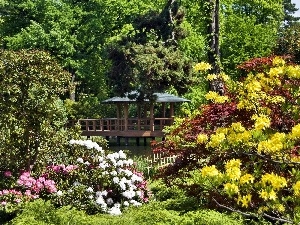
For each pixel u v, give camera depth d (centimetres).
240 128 650
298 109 657
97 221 909
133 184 1257
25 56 1241
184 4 3984
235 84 730
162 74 2703
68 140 1323
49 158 1314
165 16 3019
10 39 4288
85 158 1280
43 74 1249
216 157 805
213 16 2336
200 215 838
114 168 1241
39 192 1159
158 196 1221
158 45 2878
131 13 4369
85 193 1166
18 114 1239
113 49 2881
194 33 4066
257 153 629
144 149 3775
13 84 1226
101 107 4672
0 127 1231
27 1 4475
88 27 4403
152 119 3922
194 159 923
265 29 4397
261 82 718
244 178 588
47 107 1256
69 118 4028
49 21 4350
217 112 788
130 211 1062
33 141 1273
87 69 4438
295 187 564
